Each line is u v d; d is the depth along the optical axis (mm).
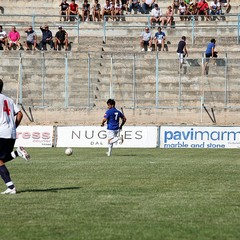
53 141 87375
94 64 110000
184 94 107062
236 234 28141
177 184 43594
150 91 107375
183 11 123688
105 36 119438
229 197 37688
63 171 52094
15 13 128750
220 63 107750
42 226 29750
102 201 36219
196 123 103875
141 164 58625
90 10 128125
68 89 108188
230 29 119062
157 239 27219
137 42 118312
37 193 39156
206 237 27562
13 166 56438
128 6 126438
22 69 109625
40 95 108375
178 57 110250
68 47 116938
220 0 125938
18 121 37906
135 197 37656
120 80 108750
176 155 71438
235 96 106938
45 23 123062
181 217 31750
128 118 104438
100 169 53750
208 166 56562
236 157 68312
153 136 86125
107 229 29109
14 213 32688
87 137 86938
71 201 36219
